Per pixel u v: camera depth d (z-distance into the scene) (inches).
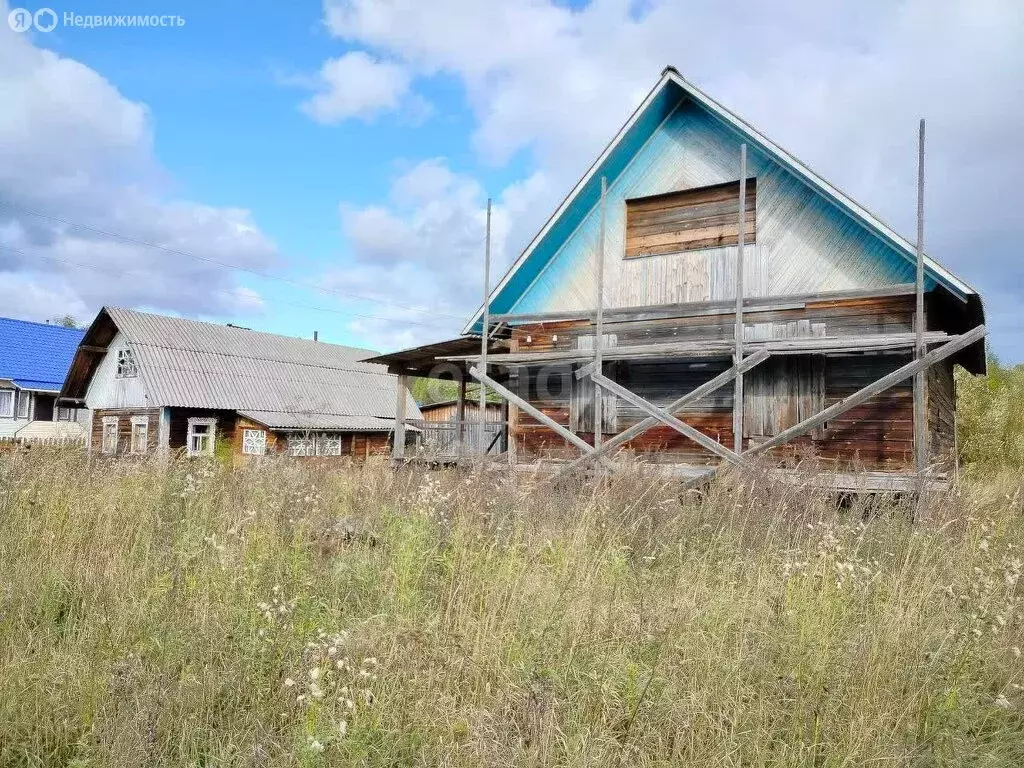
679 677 182.9
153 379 1095.0
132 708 158.9
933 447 511.5
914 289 432.5
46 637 201.6
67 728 160.4
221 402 1141.1
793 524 307.7
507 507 316.2
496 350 707.4
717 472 396.8
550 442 595.5
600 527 301.3
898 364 466.6
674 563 275.0
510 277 586.2
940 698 175.0
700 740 156.0
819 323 493.0
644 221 574.6
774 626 205.8
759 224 521.0
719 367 532.1
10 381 1456.7
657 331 554.9
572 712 166.7
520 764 150.0
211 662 180.1
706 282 539.5
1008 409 922.1
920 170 417.4
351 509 384.8
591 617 207.9
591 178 560.7
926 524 306.2
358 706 159.5
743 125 513.7
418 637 190.4
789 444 491.8
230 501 341.7
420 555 245.6
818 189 490.3
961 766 158.2
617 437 451.5
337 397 1374.3
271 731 157.4
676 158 560.4
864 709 168.7
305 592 221.3
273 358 1363.2
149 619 204.8
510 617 208.8
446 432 715.4
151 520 293.3
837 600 210.7
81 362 1243.2
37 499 310.5
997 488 468.4
